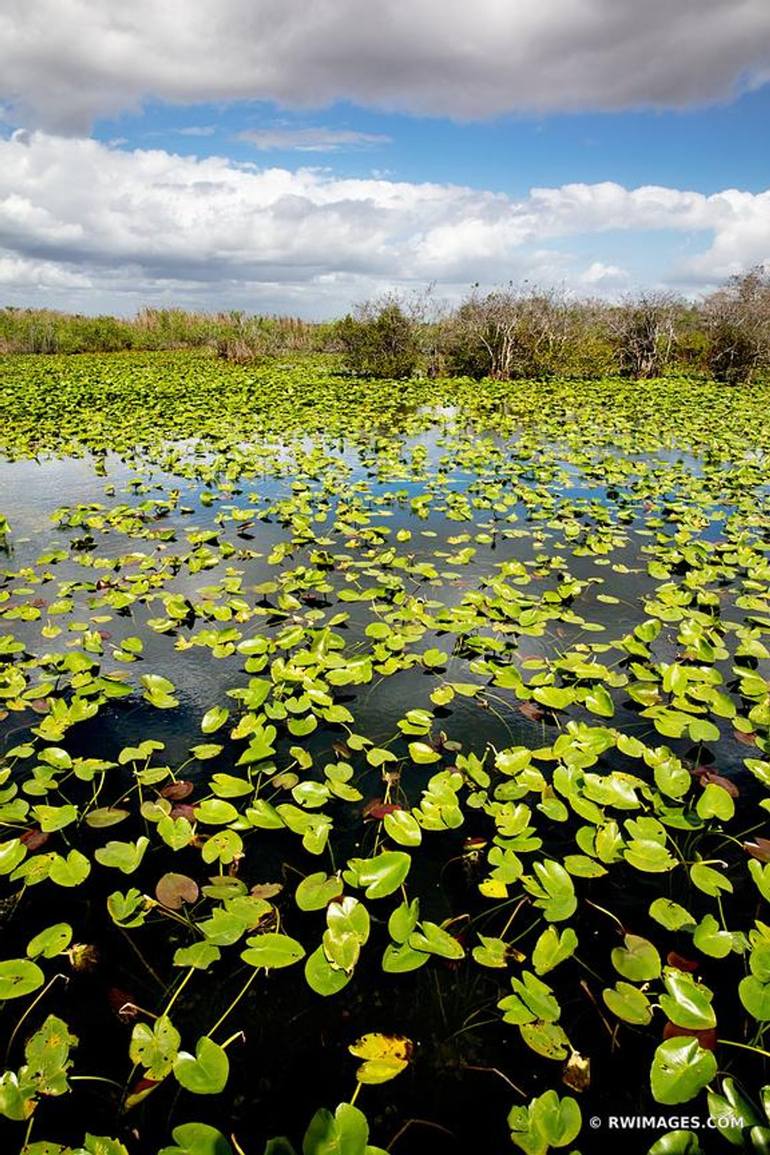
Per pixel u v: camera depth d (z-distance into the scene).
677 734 2.33
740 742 2.44
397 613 3.29
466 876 1.84
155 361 19.80
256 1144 1.22
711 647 2.92
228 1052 1.38
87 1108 1.28
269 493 5.86
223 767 2.27
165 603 3.40
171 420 9.20
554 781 2.07
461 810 2.11
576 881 1.83
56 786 2.07
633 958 1.52
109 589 3.70
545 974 1.56
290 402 11.00
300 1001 1.50
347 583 3.83
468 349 15.77
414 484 6.19
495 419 9.60
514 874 1.75
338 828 2.02
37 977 1.43
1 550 4.42
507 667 2.75
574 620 3.26
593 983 1.54
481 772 2.13
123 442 7.75
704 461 7.14
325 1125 1.13
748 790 2.20
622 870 1.87
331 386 13.45
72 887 1.81
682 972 1.48
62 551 4.23
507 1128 1.25
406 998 1.50
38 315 26.02
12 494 5.84
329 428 8.84
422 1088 1.32
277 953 1.48
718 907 1.75
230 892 1.70
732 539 4.50
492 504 5.36
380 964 1.59
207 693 2.72
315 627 3.28
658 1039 1.42
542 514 5.06
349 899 1.61
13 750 2.24
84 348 24.27
